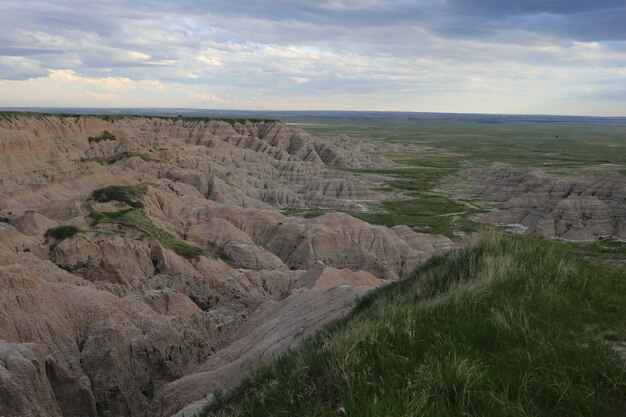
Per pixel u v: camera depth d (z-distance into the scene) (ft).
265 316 103.19
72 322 94.38
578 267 44.55
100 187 237.86
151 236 152.66
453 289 39.09
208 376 66.13
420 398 21.80
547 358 25.45
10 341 84.64
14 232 135.33
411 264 197.26
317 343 38.65
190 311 116.16
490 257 44.11
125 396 88.28
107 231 148.05
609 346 26.86
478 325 30.27
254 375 37.45
